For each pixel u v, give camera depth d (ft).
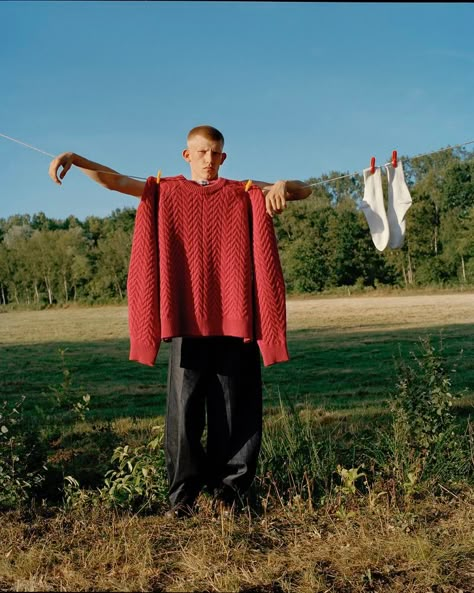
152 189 13.29
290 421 19.15
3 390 43.88
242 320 13.19
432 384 16.84
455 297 143.74
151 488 15.31
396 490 15.38
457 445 16.94
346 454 17.89
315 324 95.35
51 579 11.46
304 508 14.61
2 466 15.05
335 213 208.85
